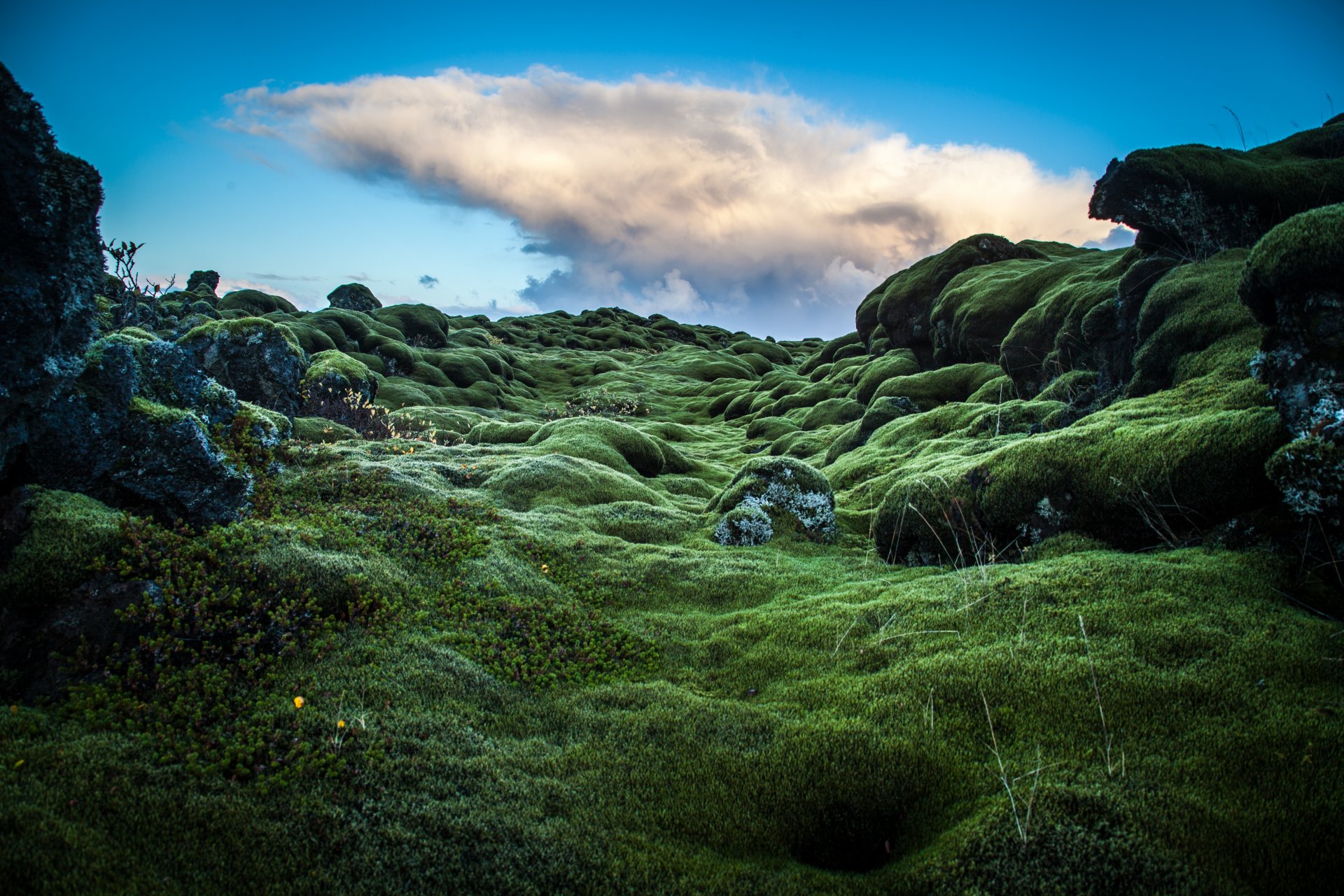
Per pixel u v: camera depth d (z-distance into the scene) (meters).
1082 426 12.72
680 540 14.55
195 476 8.61
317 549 9.36
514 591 10.58
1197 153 18.55
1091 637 7.49
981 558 11.33
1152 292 16.48
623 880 5.15
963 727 6.59
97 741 5.60
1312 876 4.53
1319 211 8.78
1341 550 7.74
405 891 4.83
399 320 66.38
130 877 4.53
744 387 61.81
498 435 27.31
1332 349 8.30
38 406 7.29
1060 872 4.77
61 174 6.80
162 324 42.16
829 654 8.59
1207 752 5.64
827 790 6.18
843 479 21.83
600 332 102.62
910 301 41.78
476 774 6.21
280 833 5.13
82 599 6.61
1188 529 9.67
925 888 4.98
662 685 8.25
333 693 6.93
